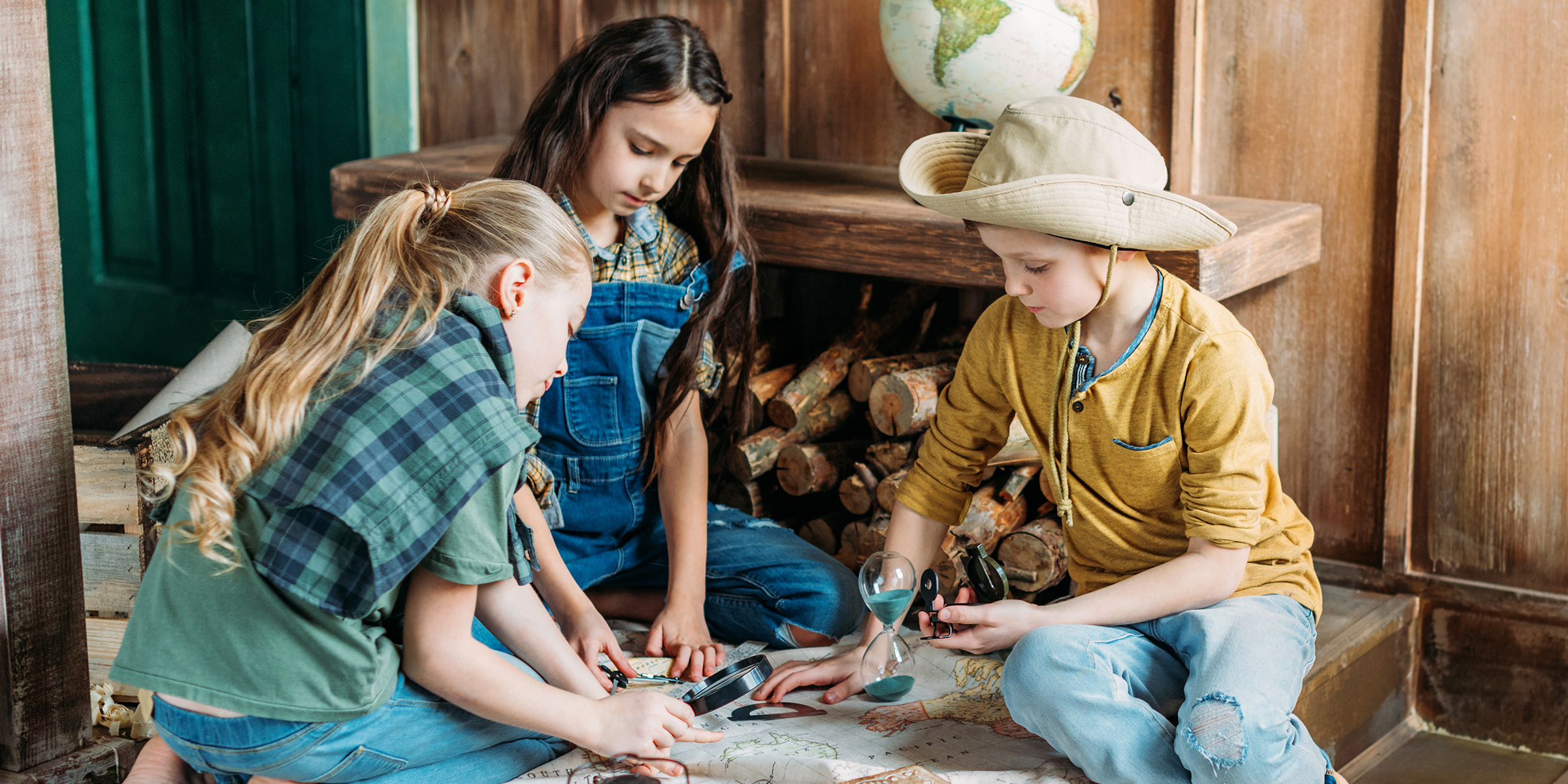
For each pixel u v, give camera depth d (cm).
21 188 152
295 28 307
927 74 214
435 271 138
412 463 128
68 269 347
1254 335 234
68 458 162
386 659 136
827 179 246
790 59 269
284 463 129
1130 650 153
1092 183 145
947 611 158
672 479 200
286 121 312
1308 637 157
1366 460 225
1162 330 158
